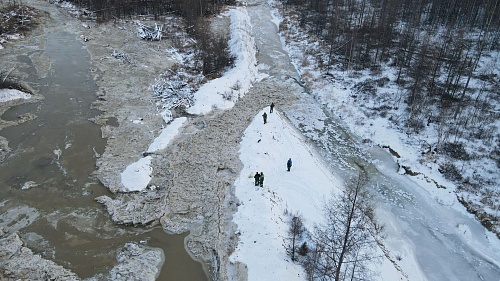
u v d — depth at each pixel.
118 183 29.48
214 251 24.41
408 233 27.81
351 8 66.62
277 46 57.72
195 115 38.72
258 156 32.75
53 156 32.12
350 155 35.50
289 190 29.34
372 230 25.23
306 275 22.22
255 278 22.19
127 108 39.09
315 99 44.03
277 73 49.53
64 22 58.84
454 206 30.03
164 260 24.00
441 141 35.81
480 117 38.41
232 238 25.16
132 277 22.77
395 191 31.48
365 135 38.00
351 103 42.69
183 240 25.36
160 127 36.62
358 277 21.66
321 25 62.25
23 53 48.44
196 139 35.16
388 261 24.61
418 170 33.41
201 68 47.81
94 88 42.31
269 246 23.84
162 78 45.19
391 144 36.50
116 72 45.88
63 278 22.52
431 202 30.48
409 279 24.17
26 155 32.06
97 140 34.28
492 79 45.00
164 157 32.53
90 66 46.81
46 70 45.09
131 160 32.09
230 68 48.19
